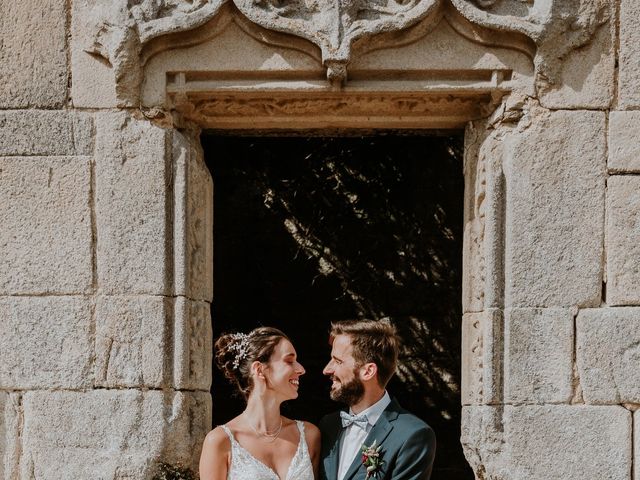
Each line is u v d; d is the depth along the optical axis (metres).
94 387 4.63
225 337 4.25
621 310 4.57
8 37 4.77
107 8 4.68
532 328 4.59
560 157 4.64
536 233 4.62
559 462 4.52
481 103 4.84
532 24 4.58
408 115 4.96
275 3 4.64
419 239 8.38
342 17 4.59
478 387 4.69
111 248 4.67
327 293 8.48
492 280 4.62
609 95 4.65
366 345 4.11
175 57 4.70
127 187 4.69
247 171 8.44
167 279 4.67
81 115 4.73
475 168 4.88
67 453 4.59
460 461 8.26
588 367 4.55
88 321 4.65
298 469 4.06
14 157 4.72
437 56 4.67
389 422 4.09
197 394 4.75
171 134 4.75
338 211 8.45
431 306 8.37
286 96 4.79
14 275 4.68
